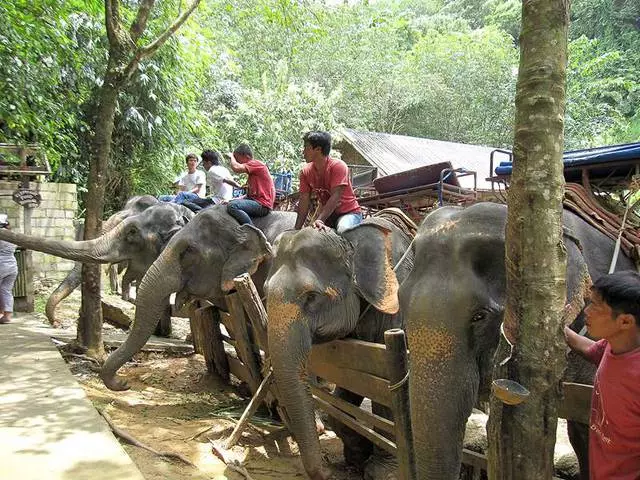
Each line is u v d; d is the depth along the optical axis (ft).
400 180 20.70
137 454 14.39
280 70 65.77
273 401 17.74
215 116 61.62
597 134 70.28
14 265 28.37
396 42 97.35
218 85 64.28
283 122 60.64
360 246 15.17
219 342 22.53
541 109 7.04
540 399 7.16
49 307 27.27
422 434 8.69
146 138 47.73
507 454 7.30
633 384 6.98
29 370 18.98
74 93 41.83
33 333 25.44
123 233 23.38
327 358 15.01
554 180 7.09
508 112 83.56
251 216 21.94
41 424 14.10
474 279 8.97
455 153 65.16
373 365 12.69
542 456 7.23
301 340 13.69
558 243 7.15
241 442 16.26
